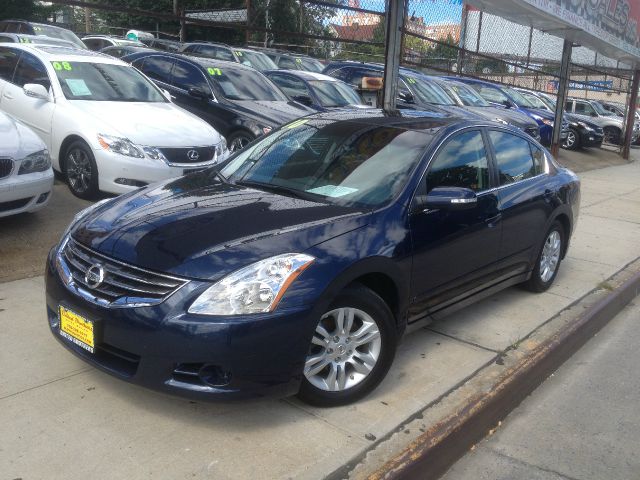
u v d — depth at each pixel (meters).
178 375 3.19
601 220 10.08
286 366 3.26
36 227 6.21
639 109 34.22
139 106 7.71
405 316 4.05
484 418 3.82
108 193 7.05
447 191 4.11
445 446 3.44
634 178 16.30
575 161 18.05
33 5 24.98
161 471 2.98
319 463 3.12
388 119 4.96
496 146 5.25
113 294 3.31
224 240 3.41
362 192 4.14
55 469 2.94
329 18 10.84
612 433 3.94
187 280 3.19
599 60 24.53
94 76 7.95
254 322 3.14
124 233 3.54
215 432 3.31
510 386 4.13
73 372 3.81
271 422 3.44
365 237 3.72
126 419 3.37
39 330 4.32
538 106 19.61
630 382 4.69
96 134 6.85
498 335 4.99
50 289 3.68
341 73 14.50
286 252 3.38
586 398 4.40
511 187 5.24
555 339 4.96
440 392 3.96
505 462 3.57
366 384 3.72
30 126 7.60
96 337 3.31
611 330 5.81
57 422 3.30
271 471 3.04
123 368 3.32
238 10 16.14
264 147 4.89
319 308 3.34
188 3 20.41
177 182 4.57
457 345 4.73
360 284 3.68
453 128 4.77
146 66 10.67
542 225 5.68
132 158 6.77
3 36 13.58
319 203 4.02
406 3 8.48
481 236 4.73
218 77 10.09
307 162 4.53
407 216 4.02
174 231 3.51
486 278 5.00
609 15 14.17
